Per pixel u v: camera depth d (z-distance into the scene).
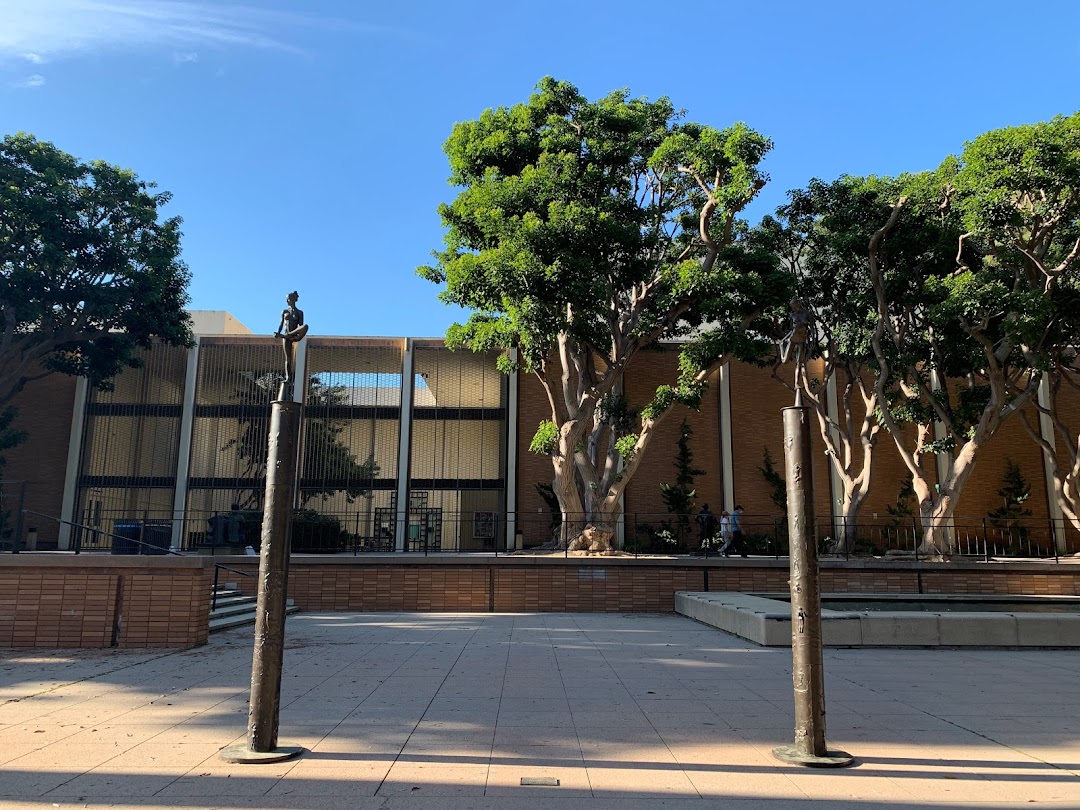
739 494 29.53
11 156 24.19
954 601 15.46
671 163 20.39
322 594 17.39
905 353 22.19
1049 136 17.06
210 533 19.92
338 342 29.47
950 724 6.72
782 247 23.66
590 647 11.32
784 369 30.45
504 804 4.58
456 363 29.83
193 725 6.37
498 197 19.03
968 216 18.20
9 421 25.78
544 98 20.64
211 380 28.94
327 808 4.46
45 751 5.58
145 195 26.30
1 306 24.31
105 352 26.75
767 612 11.94
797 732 5.59
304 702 7.29
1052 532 25.89
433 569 17.55
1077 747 5.98
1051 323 20.02
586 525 20.39
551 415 29.48
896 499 29.31
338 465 28.66
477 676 8.76
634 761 5.48
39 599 10.52
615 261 20.36
